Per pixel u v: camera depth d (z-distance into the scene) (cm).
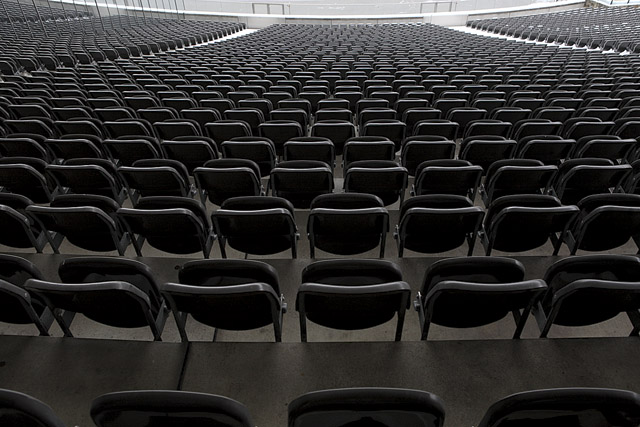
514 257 328
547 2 2817
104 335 273
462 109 615
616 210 273
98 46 1482
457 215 286
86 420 203
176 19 2655
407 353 229
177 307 214
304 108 697
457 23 2666
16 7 2314
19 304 222
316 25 2486
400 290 189
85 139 498
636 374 221
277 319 221
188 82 856
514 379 218
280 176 379
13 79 899
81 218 289
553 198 306
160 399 123
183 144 464
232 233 305
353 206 315
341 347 232
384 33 2088
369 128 547
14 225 304
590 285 191
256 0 2778
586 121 553
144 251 369
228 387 214
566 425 135
